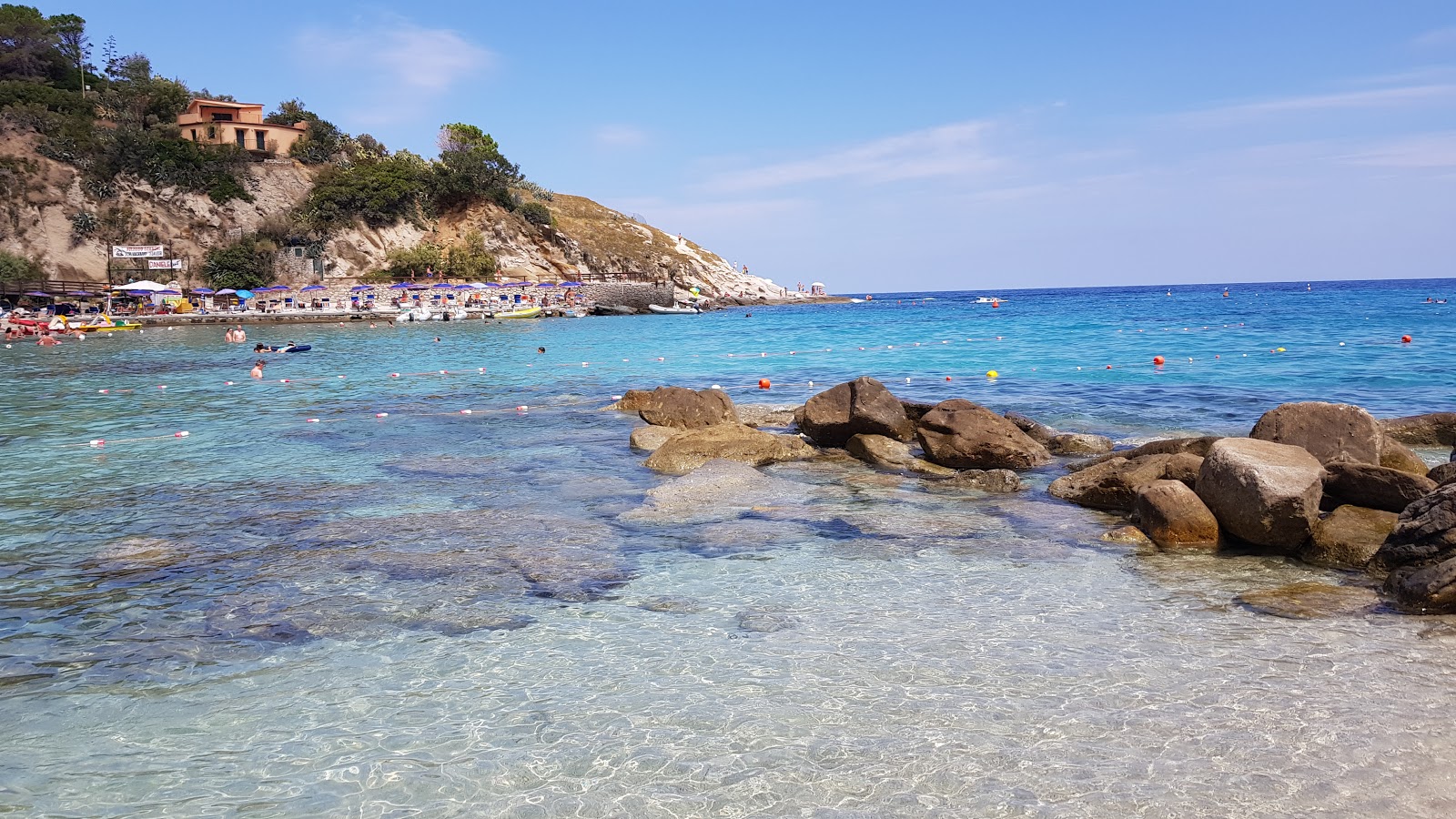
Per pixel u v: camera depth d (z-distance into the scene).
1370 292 138.62
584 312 89.25
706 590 9.61
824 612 8.92
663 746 6.30
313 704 7.02
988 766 5.99
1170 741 6.30
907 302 146.25
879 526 12.19
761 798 5.66
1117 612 8.88
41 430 20.94
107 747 6.40
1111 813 5.46
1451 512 9.36
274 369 37.06
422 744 6.38
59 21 111.44
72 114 95.06
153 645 8.21
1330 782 5.76
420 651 8.04
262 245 92.00
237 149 99.62
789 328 67.00
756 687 7.21
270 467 16.45
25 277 79.19
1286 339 40.38
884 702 6.93
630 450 18.05
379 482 15.10
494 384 30.95
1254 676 7.32
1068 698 6.96
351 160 109.62
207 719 6.81
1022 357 36.50
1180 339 42.69
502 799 5.69
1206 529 11.14
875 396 18.06
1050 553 10.91
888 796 5.66
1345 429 12.95
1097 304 108.25
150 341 54.62
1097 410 21.83
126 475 15.73
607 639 8.26
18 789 5.86
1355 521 10.80
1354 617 8.65
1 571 10.37
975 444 16.25
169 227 91.31
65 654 8.03
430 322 77.62
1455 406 20.41
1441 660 7.59
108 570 10.38
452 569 10.32
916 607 9.04
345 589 9.66
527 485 14.87
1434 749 6.13
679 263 127.19
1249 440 12.08
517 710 6.88
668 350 46.09
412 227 105.75
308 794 5.78
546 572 10.16
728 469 14.99
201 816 5.53
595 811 5.54
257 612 9.02
